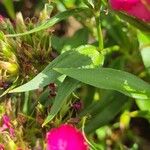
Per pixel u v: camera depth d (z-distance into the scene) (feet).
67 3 0.81
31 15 1.02
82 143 0.65
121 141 0.91
